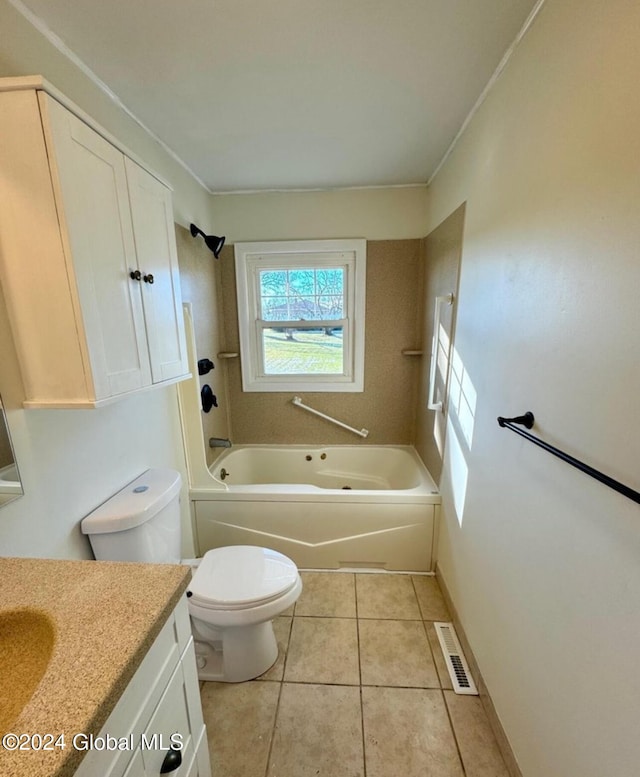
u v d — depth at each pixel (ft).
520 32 3.54
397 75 4.22
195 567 5.02
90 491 3.90
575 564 2.65
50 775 1.36
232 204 8.05
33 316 2.94
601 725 2.36
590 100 2.51
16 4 3.11
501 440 3.89
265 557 4.88
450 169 6.06
